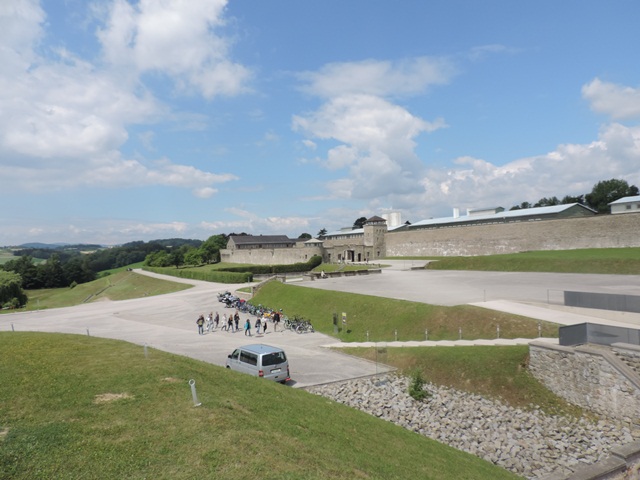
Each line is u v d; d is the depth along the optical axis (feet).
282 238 638.53
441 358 89.61
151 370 50.57
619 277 169.89
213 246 646.33
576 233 279.08
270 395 53.21
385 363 95.91
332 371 91.35
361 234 500.33
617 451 48.39
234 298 198.08
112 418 37.27
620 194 445.78
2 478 27.68
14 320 169.68
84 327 148.77
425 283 190.90
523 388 77.36
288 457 34.12
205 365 61.00
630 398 64.08
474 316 109.60
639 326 90.48
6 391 42.45
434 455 49.96
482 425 68.18
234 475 29.60
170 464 30.42
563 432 65.16
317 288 188.44
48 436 33.35
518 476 52.80
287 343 119.85
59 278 583.99
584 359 70.59
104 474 28.81
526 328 98.27
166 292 280.10
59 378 46.68
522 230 313.53
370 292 166.30
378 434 51.16
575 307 106.63
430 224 437.58
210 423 37.42
